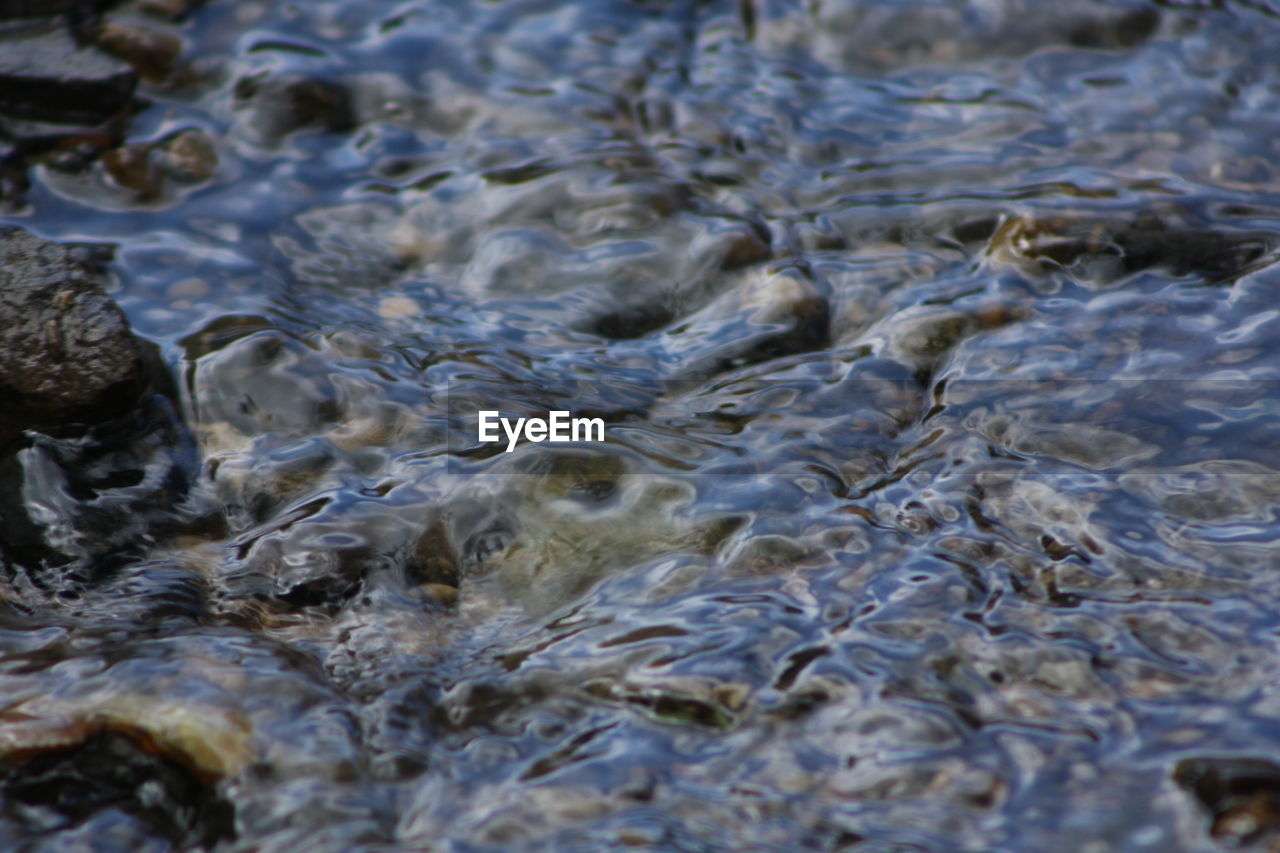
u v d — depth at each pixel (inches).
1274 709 81.5
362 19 191.0
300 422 123.0
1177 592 93.5
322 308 142.0
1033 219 144.5
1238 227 142.3
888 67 186.2
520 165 165.5
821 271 144.6
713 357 133.4
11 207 156.3
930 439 115.4
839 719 83.7
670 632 93.1
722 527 105.3
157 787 82.1
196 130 169.8
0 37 179.2
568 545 105.5
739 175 163.3
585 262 149.0
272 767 80.8
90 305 125.5
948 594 95.0
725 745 82.7
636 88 181.2
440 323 140.4
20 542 108.3
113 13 185.9
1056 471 108.7
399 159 167.8
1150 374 119.6
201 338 133.6
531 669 91.0
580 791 79.3
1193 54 182.1
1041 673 86.4
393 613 100.3
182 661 88.7
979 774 78.3
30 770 82.0
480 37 189.3
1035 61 184.4
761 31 192.7
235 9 189.8
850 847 73.7
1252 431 110.1
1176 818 73.7
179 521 113.0
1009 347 126.6
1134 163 159.8
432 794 80.2
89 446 119.9
